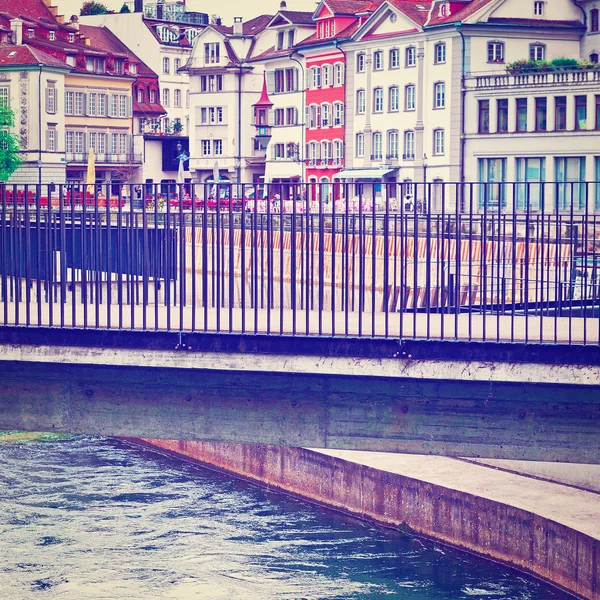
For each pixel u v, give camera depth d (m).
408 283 46.34
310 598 32.75
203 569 34.91
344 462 40.44
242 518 40.12
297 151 117.75
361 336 24.72
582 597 31.17
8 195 73.38
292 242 25.62
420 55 99.44
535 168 88.56
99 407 26.02
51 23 137.50
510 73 91.69
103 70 137.50
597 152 84.19
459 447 24.33
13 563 35.03
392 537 37.75
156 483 44.94
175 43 154.38
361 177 105.44
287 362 24.83
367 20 105.38
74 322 26.25
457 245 25.50
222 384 25.31
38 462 48.16
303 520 39.88
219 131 134.88
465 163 94.69
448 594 32.94
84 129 134.50
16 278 26.73
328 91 112.44
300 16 120.81
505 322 29.97
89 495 42.94
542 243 27.59
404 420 24.55
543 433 23.97
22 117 124.50
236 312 32.03
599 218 56.34
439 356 24.17
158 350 25.50
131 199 27.17
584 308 24.36
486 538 35.19
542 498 34.88
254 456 45.00
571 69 86.50
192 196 26.30
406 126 101.62
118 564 35.19
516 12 96.12
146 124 144.00
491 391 24.09
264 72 122.06
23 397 26.39
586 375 23.52
